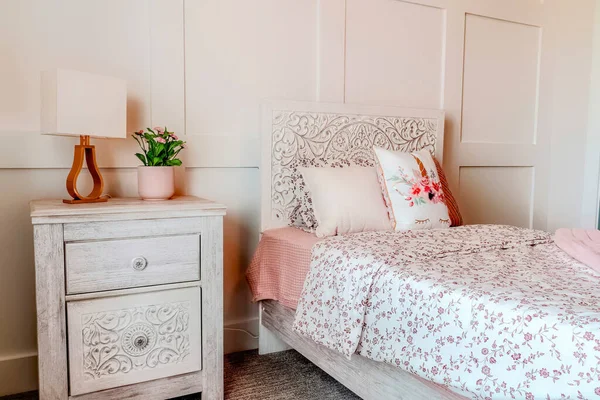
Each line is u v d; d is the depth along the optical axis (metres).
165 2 2.17
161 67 2.18
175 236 1.77
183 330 1.80
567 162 3.51
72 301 1.62
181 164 2.14
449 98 3.00
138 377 1.73
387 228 2.15
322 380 2.10
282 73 2.47
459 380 1.20
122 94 1.87
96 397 1.67
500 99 3.24
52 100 1.71
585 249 1.63
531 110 3.37
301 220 2.32
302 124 2.40
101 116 1.80
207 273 1.84
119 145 2.13
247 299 2.48
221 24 2.31
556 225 3.53
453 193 3.08
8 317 1.98
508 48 3.23
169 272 1.77
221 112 2.34
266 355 2.38
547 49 3.37
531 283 1.32
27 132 1.95
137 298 1.71
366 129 2.59
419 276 1.41
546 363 1.03
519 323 1.10
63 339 1.61
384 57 2.76
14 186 1.97
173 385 1.80
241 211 2.43
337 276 1.68
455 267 1.50
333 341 1.64
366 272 1.57
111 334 1.68
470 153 3.12
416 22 2.85
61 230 1.59
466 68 3.07
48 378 1.59
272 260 2.17
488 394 1.12
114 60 2.10
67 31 2.01
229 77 2.34
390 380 1.49
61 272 1.59
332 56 2.58
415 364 1.33
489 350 1.14
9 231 1.97
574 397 0.97
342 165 2.41
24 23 1.94
